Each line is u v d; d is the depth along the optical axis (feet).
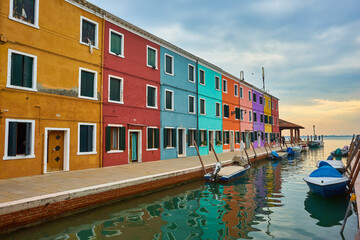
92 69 42.78
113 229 21.79
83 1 41.19
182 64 66.03
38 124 34.76
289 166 68.03
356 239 18.72
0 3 31.48
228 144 87.81
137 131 51.44
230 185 41.91
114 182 29.66
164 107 58.70
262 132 121.29
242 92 102.32
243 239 20.29
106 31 45.65
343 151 100.83
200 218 25.14
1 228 19.31
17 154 32.86
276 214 26.81
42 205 21.94
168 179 37.73
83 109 40.91
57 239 19.53
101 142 43.45
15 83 32.89
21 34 33.47
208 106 77.00
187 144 66.44
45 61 36.06
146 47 54.44
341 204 31.01
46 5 36.58
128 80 49.49
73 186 27.20
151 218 24.86
